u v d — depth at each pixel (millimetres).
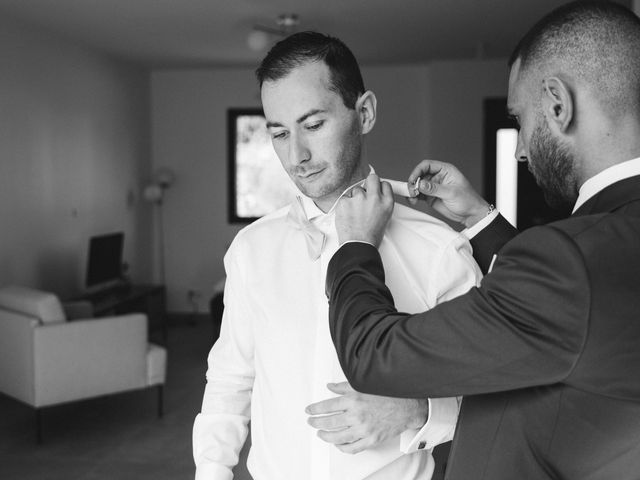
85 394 3971
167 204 7738
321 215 1141
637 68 819
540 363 772
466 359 793
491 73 6859
